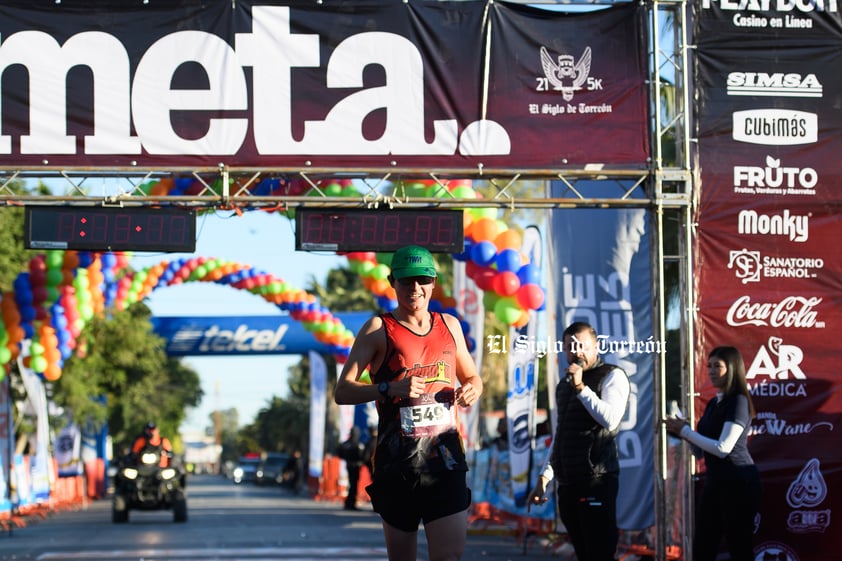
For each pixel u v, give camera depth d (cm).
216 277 2239
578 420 800
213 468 12850
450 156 1104
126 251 1098
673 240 1738
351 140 1100
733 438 851
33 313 1571
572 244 1280
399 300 625
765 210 1116
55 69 1095
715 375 879
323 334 2338
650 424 1254
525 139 1109
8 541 1623
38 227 1091
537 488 827
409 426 611
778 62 1128
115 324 3003
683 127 1121
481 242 1401
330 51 1103
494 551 1403
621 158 1114
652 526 1245
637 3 1125
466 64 1110
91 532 1806
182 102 1097
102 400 3334
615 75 1120
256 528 1806
